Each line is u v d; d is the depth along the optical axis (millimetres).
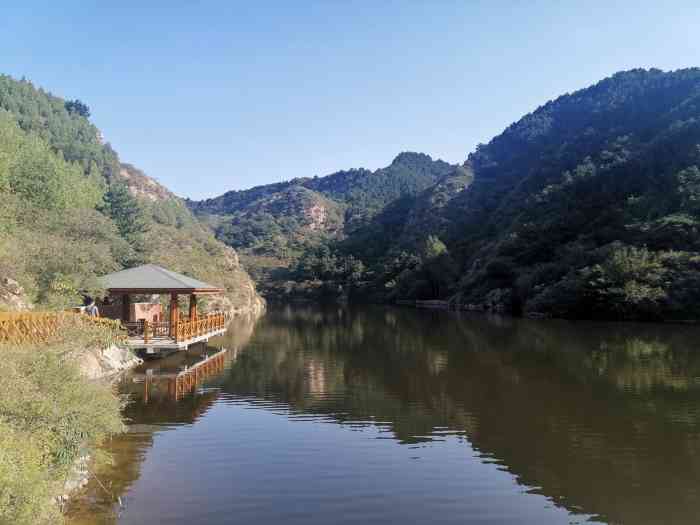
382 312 72000
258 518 8820
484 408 16453
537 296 61750
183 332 25391
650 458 11984
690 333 39688
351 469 11172
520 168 137000
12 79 104938
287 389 19141
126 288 25219
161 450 12172
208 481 10344
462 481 10625
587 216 78875
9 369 9000
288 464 11414
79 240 34125
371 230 143375
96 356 20172
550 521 8930
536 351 29438
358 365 24531
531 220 87438
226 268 77188
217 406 16531
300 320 55438
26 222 32312
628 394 18219
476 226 111875
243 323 50875
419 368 23703
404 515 9055
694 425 14508
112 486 9938
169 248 63250
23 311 19859
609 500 9805
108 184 92188
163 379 20594
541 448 12641
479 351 29547
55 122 100938
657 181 77000
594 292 55656
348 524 8695
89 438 10203
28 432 8266
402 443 12953
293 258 137250
